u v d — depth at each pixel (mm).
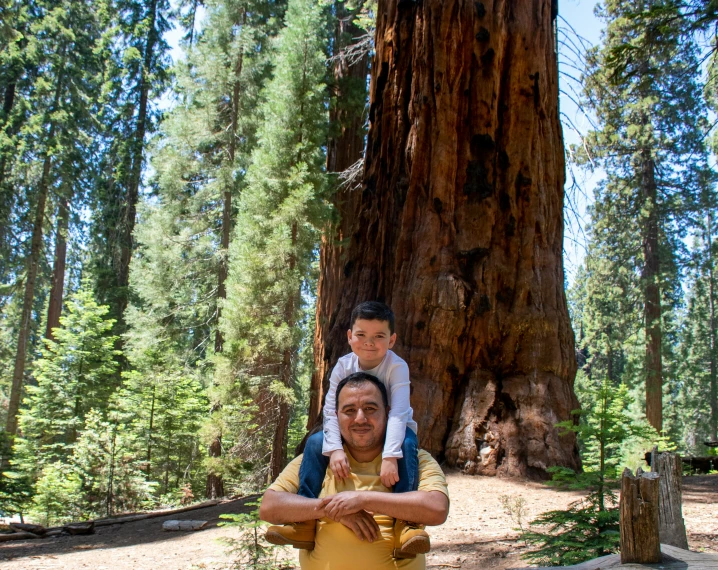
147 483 14477
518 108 10352
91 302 22594
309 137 17750
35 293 40469
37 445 20094
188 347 25781
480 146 10375
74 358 21875
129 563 6707
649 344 26406
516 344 9727
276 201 17094
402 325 9867
